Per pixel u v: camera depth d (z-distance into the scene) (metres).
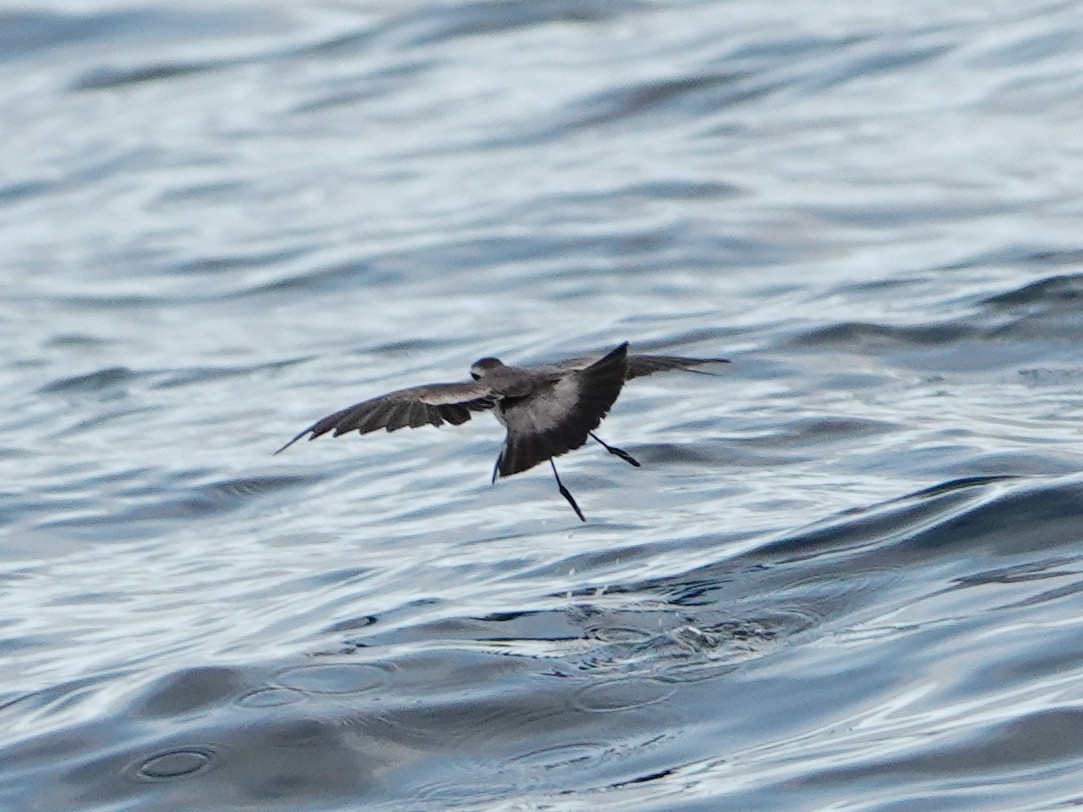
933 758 8.21
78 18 34.12
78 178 26.88
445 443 15.39
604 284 19.88
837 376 15.77
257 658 10.34
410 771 8.88
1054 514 11.08
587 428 7.30
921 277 18.33
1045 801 7.68
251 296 21.00
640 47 29.36
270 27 33.25
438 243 21.78
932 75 26.16
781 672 9.48
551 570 11.70
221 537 13.77
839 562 11.01
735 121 25.45
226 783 8.93
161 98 30.22
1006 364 15.69
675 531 12.20
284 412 16.81
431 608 11.07
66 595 12.66
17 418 17.45
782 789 8.12
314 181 25.27
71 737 9.55
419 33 31.81
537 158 24.98
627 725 9.12
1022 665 9.06
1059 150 22.56
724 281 19.53
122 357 19.14
